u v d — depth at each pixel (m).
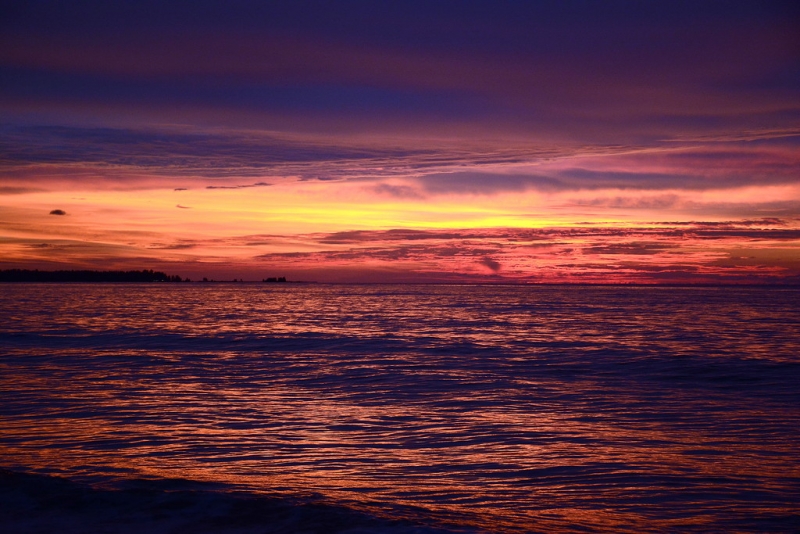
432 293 175.75
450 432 14.85
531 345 36.19
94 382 22.36
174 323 54.69
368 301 113.12
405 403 18.53
